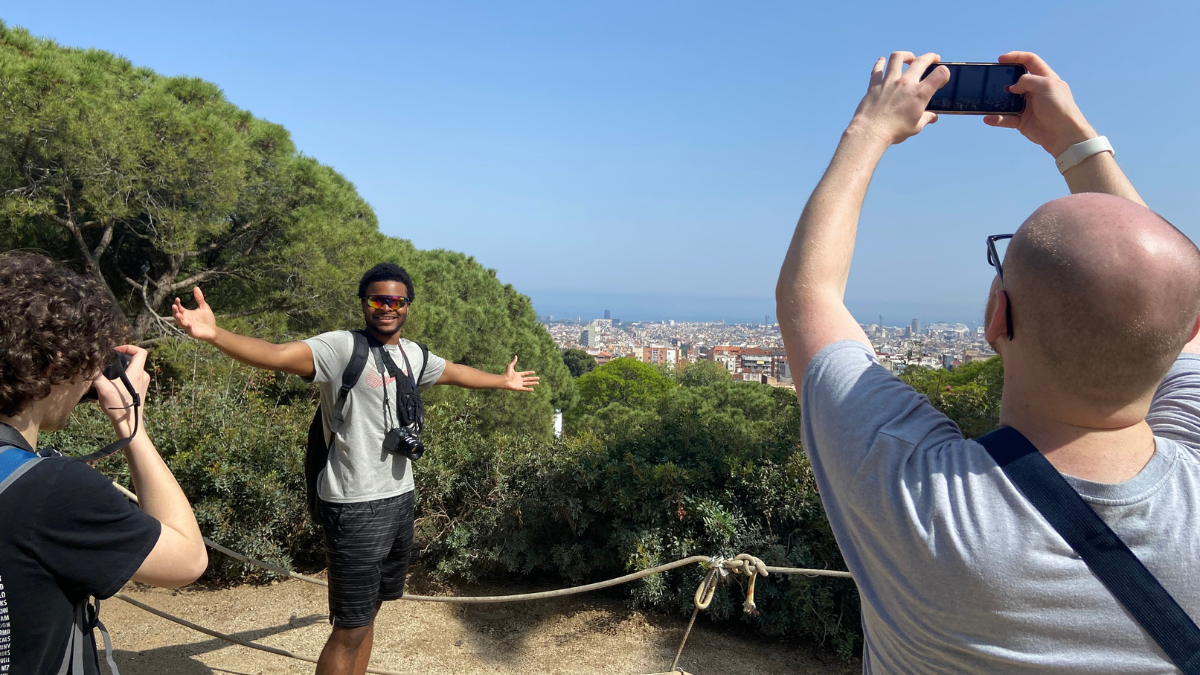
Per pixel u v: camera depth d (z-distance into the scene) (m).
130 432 1.27
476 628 3.88
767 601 3.80
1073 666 0.65
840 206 0.89
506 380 3.32
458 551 4.36
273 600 4.17
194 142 8.40
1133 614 0.65
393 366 2.72
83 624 1.10
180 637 3.66
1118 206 0.73
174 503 1.25
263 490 4.38
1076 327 0.68
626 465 4.22
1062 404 0.72
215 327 2.30
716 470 4.17
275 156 10.07
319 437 2.73
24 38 8.79
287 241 10.20
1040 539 0.67
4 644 0.96
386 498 2.68
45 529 0.99
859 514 0.76
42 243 9.12
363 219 12.45
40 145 7.83
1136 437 0.73
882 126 0.93
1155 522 0.67
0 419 1.09
